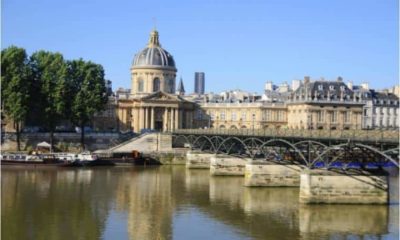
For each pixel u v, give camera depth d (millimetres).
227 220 46312
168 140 101125
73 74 95812
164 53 144125
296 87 146375
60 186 63500
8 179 68188
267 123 132750
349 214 47562
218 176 77062
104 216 47719
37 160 82625
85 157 86938
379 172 51375
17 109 87500
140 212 49562
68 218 46688
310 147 51594
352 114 126812
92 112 94625
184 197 57656
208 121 139500
